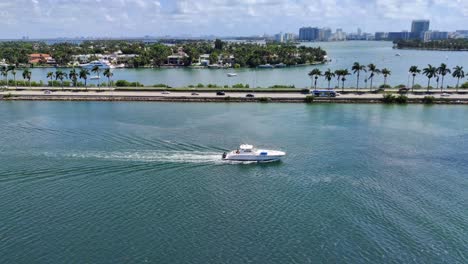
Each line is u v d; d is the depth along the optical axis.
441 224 66.56
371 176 85.69
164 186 79.62
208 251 58.72
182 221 66.62
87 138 108.31
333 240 61.88
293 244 60.72
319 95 172.25
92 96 173.62
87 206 71.12
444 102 164.25
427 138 113.00
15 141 105.38
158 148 100.50
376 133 118.00
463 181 83.31
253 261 56.72
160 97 170.75
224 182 82.25
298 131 119.62
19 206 70.81
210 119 134.62
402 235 63.34
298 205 72.56
